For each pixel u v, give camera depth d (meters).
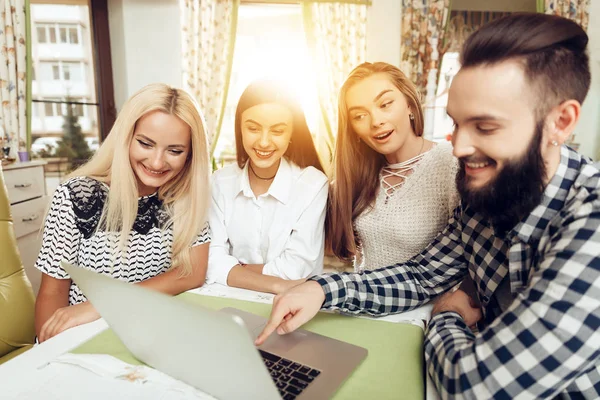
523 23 0.47
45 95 3.04
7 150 2.53
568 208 0.51
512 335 0.47
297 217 1.19
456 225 0.83
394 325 0.76
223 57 3.16
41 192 2.49
